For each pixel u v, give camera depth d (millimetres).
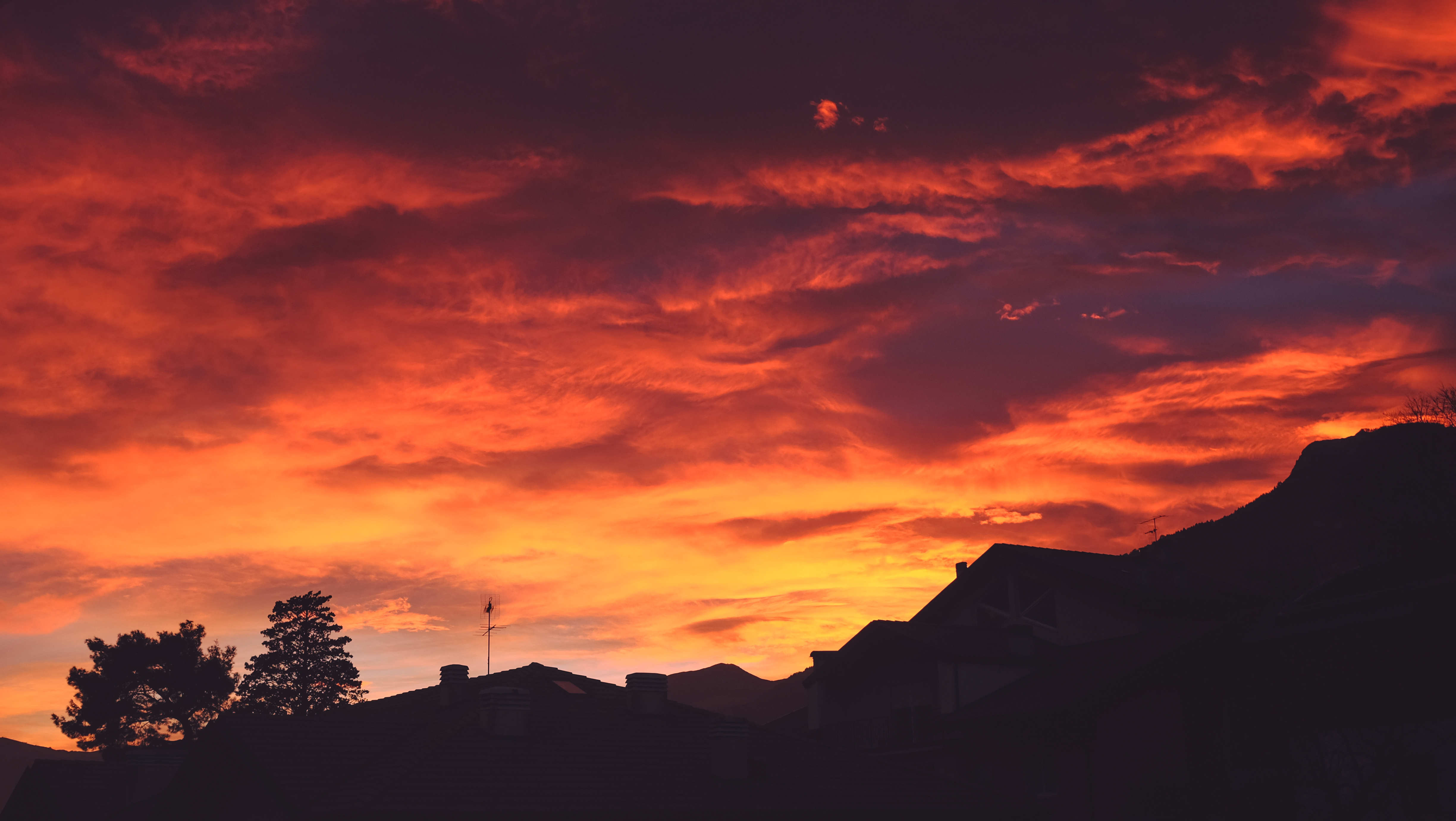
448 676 27906
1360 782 23125
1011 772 31766
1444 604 24797
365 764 22578
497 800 20516
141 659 63906
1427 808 23578
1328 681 26188
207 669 65438
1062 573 40375
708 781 23562
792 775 25047
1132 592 37938
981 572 43281
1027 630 36906
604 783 22234
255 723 23000
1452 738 23531
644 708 26422
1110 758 29531
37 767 32250
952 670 34844
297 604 73062
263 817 22125
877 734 37125
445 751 21766
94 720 62594
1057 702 30641
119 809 30906
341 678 71562
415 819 19484
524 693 23625
